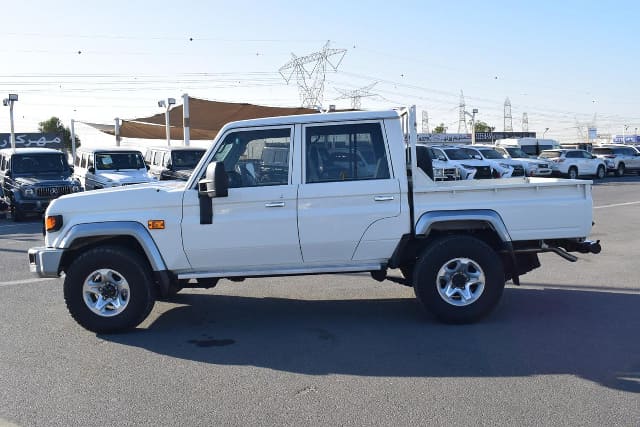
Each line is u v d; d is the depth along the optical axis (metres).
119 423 4.53
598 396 4.89
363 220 6.72
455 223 6.78
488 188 6.77
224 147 6.79
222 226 6.67
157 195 6.70
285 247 6.73
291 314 7.52
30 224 18.16
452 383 5.19
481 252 6.73
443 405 4.75
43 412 4.75
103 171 20.16
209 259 6.77
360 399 4.89
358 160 6.80
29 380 5.42
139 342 6.50
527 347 6.09
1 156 21.00
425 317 7.23
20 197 18.61
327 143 6.79
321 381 5.30
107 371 5.63
